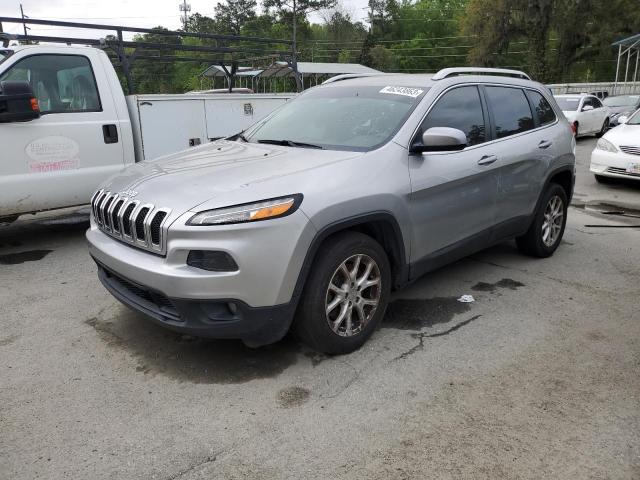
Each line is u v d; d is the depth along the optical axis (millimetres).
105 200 3672
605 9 47938
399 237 3777
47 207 5730
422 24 75125
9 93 5152
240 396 3170
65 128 5703
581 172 12039
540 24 49156
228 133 7371
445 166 4105
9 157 5359
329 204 3279
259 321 3154
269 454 2691
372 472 2570
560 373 3439
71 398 3154
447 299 4609
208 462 2635
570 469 2596
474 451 2715
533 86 5520
